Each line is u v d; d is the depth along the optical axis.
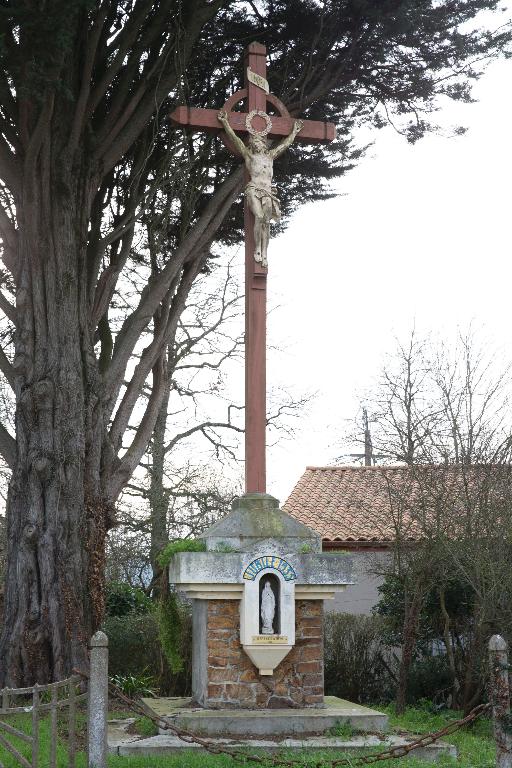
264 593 10.35
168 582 11.93
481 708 7.77
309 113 15.59
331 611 18.33
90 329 14.55
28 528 13.38
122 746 9.11
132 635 15.71
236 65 15.19
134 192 15.15
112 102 14.59
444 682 15.76
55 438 13.68
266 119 11.75
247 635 10.21
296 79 14.96
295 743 9.30
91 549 13.60
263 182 11.45
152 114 14.62
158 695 14.89
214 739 9.42
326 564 10.53
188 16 13.79
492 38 14.32
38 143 13.34
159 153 15.65
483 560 13.91
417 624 14.63
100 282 14.94
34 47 11.59
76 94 13.77
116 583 18.89
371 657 16.81
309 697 10.48
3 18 11.50
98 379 14.31
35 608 13.18
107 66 14.39
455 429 15.23
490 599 13.77
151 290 14.95
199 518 22.97
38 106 13.24
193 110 11.48
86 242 14.48
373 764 8.60
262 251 11.30
